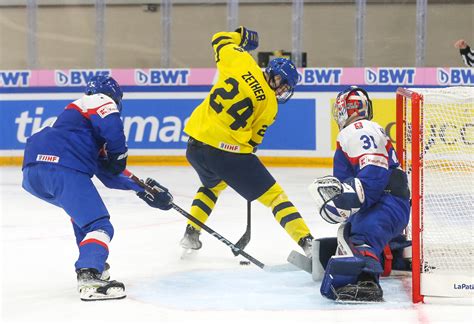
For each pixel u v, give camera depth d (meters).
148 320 9.26
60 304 10.12
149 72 27.48
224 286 11.20
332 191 10.11
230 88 12.28
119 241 14.81
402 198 10.73
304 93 26.77
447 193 13.95
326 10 29.81
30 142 10.75
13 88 27.88
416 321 9.11
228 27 28.03
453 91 10.15
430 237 12.50
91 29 30.77
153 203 11.62
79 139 10.54
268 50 30.31
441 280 9.98
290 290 10.89
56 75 27.64
